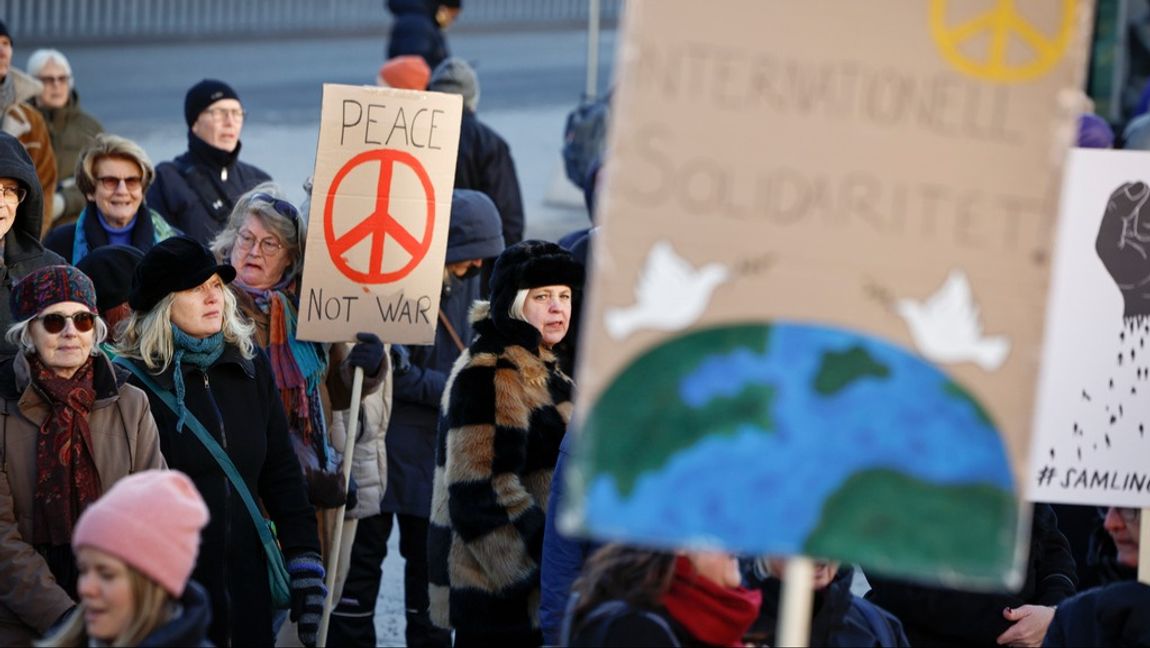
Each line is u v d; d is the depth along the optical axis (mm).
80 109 31406
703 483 8930
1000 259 9062
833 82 8992
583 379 8883
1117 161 12953
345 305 17938
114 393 14977
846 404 8977
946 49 9039
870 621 11953
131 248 18328
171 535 10672
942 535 9008
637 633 10750
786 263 8961
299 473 16719
